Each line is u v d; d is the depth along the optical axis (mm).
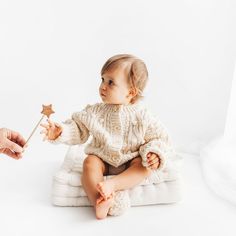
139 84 1309
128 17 1718
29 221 1189
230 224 1222
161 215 1255
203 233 1166
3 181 1426
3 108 1819
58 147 1733
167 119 1792
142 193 1302
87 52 1774
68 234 1133
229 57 1657
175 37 1700
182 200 1348
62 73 1805
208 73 1697
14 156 1260
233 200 1349
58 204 1277
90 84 1811
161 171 1321
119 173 1358
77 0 1713
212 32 1653
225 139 1620
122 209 1229
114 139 1328
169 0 1666
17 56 1785
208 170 1516
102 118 1344
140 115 1335
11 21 1740
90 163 1298
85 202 1287
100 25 1739
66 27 1747
